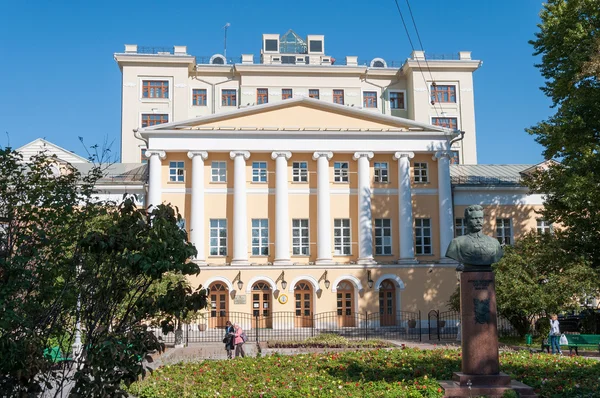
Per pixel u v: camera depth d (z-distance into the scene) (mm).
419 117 61594
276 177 43875
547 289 30250
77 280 10305
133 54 59406
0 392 9102
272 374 17422
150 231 9797
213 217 43875
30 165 11555
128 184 43719
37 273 10273
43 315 10141
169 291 9992
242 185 43531
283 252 43031
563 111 30031
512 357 19734
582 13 30906
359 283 42875
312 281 42688
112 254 10000
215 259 43438
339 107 44844
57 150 49781
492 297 13602
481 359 13383
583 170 29562
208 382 16406
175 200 43750
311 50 65562
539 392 13781
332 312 42500
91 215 11148
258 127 44406
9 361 8641
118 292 10258
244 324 41906
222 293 42625
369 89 63062
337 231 44719
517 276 31156
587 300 31031
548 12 33406
